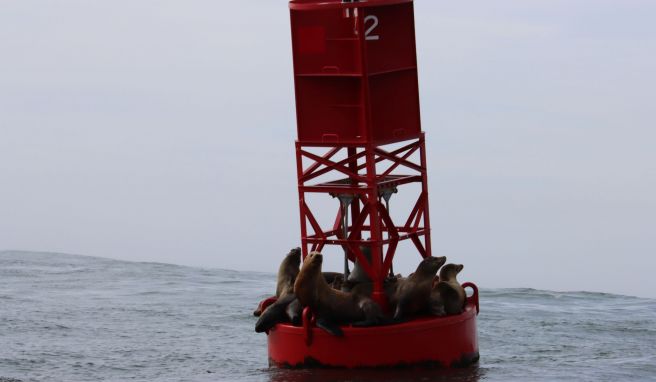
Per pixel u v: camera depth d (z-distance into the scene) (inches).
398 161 1870.1
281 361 1843.0
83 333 2363.4
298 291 1772.9
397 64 1856.5
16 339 2285.9
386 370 1771.7
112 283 3198.8
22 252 3912.4
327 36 1814.7
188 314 2623.0
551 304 2719.0
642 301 2765.7
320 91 1836.9
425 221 1909.4
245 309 2704.2
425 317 1809.8
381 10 1824.6
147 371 1968.5
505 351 2071.9
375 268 1818.4
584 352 2065.7
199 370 1964.8
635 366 1902.1
